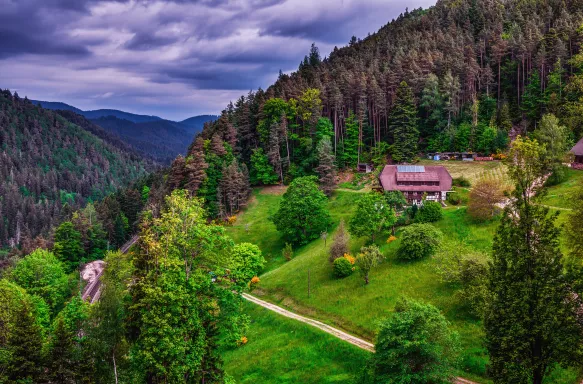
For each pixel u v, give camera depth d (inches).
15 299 2117.4
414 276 2439.7
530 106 4857.3
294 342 2208.4
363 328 2177.7
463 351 1786.4
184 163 4522.6
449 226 2807.6
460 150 4739.2
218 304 1577.3
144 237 1537.9
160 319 1362.0
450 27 7091.5
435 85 5034.5
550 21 6225.4
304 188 3644.2
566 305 1198.3
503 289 1262.3
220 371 1571.1
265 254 3587.6
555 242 1232.2
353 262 2753.4
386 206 2962.6
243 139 5290.4
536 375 1226.0
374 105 5172.2
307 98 5142.7
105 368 1562.5
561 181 3257.9
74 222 4576.8
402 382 1438.2
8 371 1489.9
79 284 3580.2
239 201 4480.8
